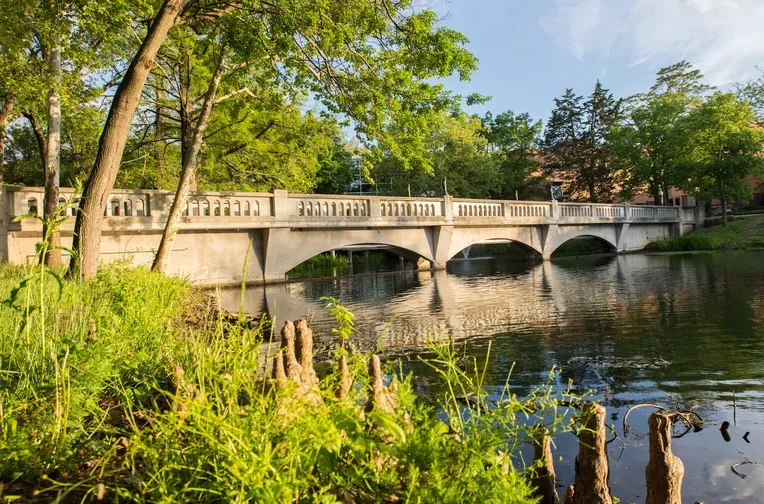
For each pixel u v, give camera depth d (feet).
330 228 72.13
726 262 85.35
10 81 36.35
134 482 6.63
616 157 168.14
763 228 128.77
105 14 34.19
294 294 57.31
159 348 13.69
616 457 14.83
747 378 21.86
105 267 35.40
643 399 19.69
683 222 144.56
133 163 68.28
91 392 9.41
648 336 30.89
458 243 91.35
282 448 6.46
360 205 74.38
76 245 32.17
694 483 13.33
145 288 23.15
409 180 139.44
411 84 44.42
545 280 68.23
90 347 10.93
